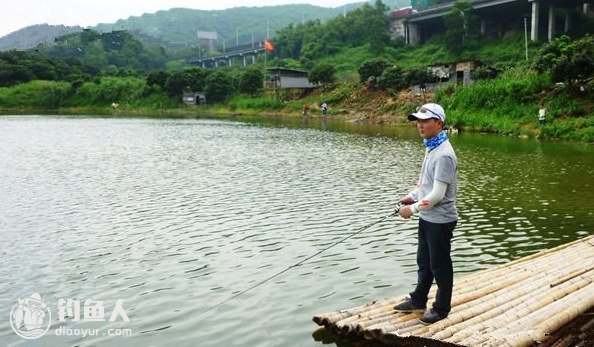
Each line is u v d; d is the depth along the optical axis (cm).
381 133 3541
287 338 598
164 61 16162
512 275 702
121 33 15712
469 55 7006
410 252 920
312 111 5872
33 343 603
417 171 1855
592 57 3114
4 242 995
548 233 1036
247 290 753
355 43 9875
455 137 3200
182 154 2417
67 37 15938
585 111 3077
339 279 792
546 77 3503
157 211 1246
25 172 1866
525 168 1898
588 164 1989
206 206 1297
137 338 612
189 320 658
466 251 924
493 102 3697
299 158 2241
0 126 4503
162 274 825
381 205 1299
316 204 1314
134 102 8431
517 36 6981
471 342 505
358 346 568
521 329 529
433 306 570
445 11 8156
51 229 1088
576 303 581
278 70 7131
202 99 7806
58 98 8912
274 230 1073
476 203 1314
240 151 2523
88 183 1636
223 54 14388
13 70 9438
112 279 805
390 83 5312
